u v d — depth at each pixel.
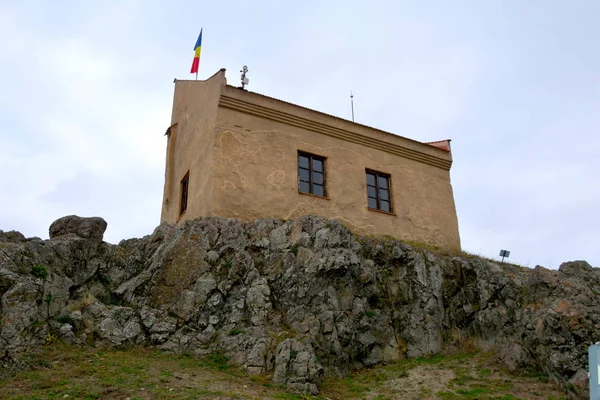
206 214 16.95
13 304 12.23
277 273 15.28
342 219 18.67
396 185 20.56
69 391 10.29
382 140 20.75
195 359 13.01
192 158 19.38
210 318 14.13
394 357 15.09
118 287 14.94
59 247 14.19
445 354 15.80
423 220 20.69
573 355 12.62
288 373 12.16
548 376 13.12
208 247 15.33
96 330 13.07
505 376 13.59
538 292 15.04
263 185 17.66
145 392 10.54
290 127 19.02
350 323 14.47
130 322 13.51
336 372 13.43
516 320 16.02
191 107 20.66
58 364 11.56
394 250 17.31
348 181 19.41
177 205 19.89
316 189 18.83
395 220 19.95
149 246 16.11
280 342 12.97
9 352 11.52
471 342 16.33
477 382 13.22
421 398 12.19
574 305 13.45
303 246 15.69
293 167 18.47
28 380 10.78
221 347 13.43
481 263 18.03
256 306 14.36
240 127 18.02
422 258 17.39
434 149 22.14
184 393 10.69
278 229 16.39
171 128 22.12
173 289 14.48
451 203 21.91
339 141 19.88
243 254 15.35
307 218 16.33
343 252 15.36
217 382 11.62
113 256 15.52
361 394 12.39
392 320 15.80
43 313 12.78
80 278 14.35
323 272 14.95
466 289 17.39
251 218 17.06
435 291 16.86
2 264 12.80
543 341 13.34
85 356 12.09
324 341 13.73
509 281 17.08
